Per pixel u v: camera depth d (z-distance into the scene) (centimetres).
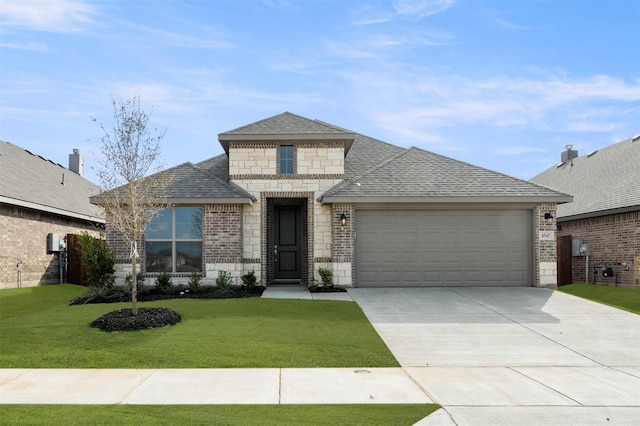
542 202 1523
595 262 1831
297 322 1030
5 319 1058
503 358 806
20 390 625
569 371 738
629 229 1648
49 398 595
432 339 921
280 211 1725
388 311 1162
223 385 652
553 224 1538
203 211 1530
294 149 1619
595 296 1432
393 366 755
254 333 929
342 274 1517
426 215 1550
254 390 632
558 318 1106
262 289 1477
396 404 582
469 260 1544
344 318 1077
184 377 687
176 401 586
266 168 1605
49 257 1886
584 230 1914
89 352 798
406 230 1547
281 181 1605
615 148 2262
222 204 1521
